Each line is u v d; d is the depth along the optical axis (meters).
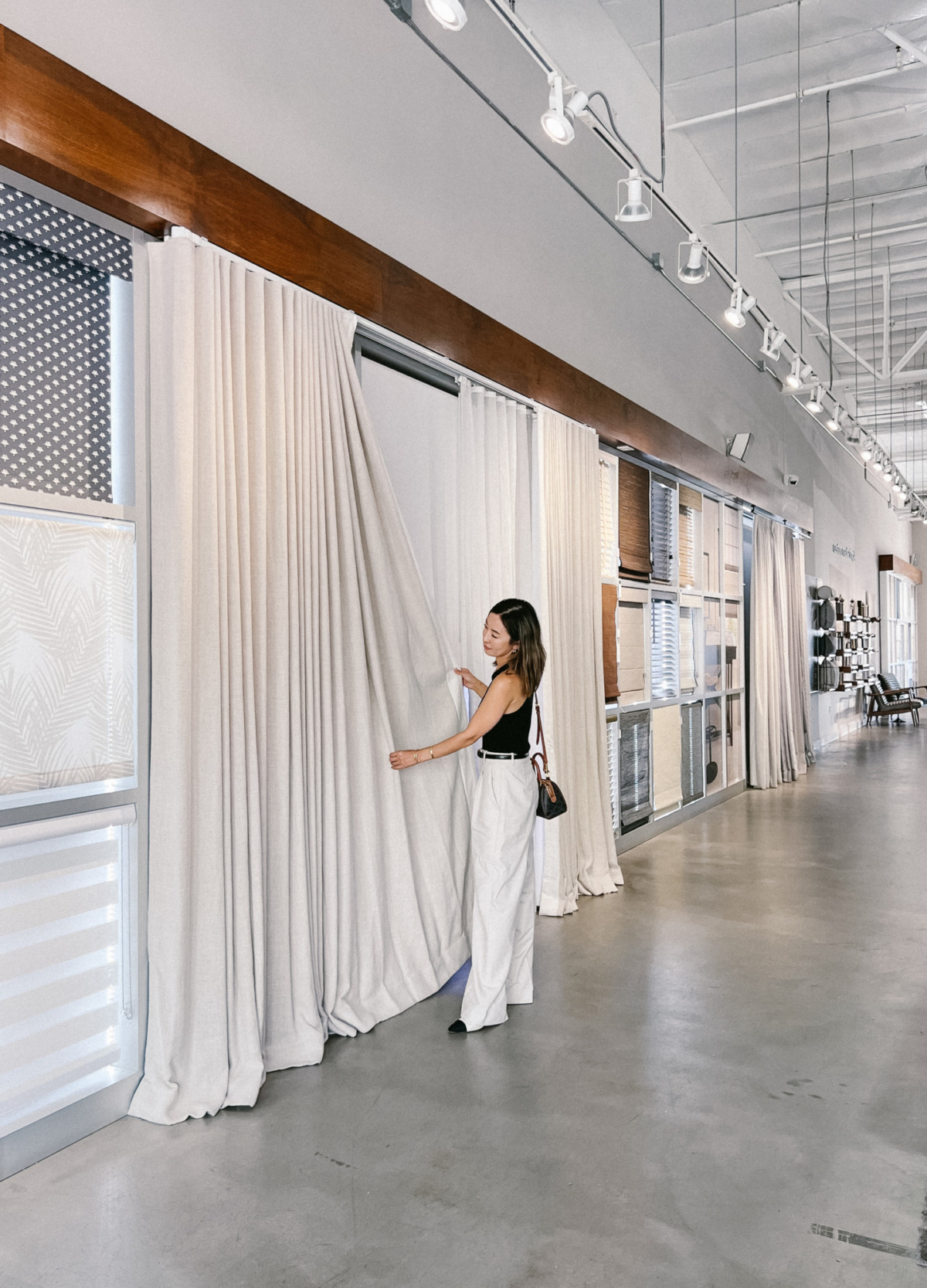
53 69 2.44
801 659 11.23
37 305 2.57
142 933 2.81
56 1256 2.10
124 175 2.64
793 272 10.91
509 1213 2.27
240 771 2.91
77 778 2.63
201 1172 2.45
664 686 7.48
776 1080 3.02
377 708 3.62
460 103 4.44
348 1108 2.81
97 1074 2.70
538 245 5.19
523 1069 3.09
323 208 3.52
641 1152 2.56
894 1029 3.44
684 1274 2.04
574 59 5.73
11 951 2.48
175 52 2.88
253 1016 2.91
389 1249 2.13
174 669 2.75
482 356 4.52
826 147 8.10
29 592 2.52
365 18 3.76
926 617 24.36
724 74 7.00
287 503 3.18
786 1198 2.34
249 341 3.10
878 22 6.39
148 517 2.85
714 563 8.73
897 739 14.80
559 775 5.06
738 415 9.16
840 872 5.93
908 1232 2.20
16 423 2.51
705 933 4.63
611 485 6.39
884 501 20.02
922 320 12.57
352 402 3.57
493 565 4.68
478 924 3.46
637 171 4.25
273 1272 2.05
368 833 3.51
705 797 8.33
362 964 3.52
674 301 7.40
